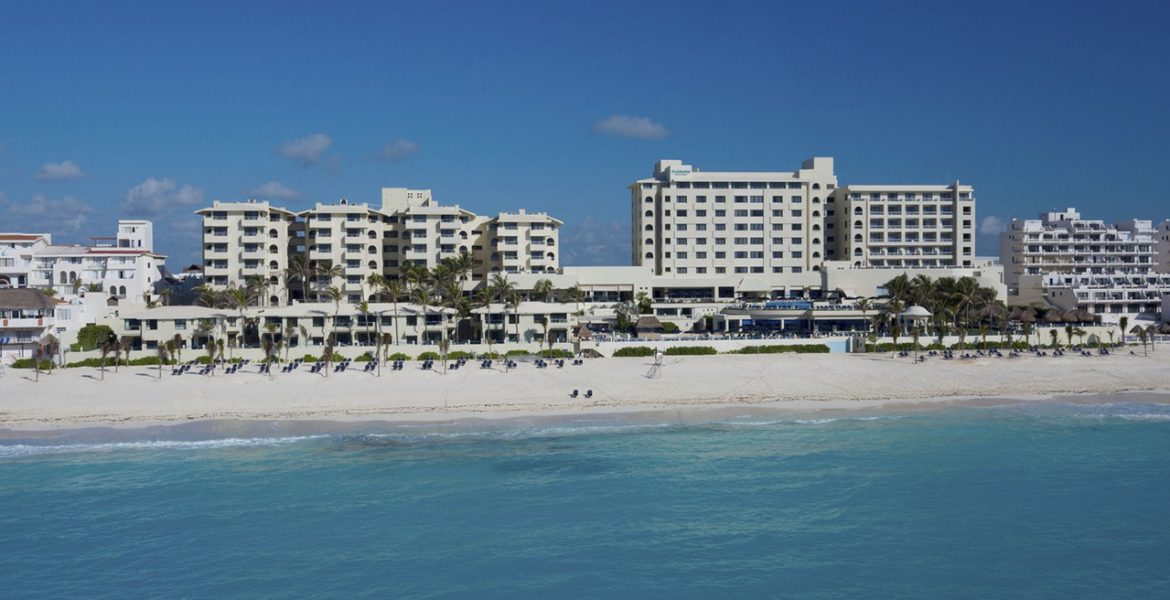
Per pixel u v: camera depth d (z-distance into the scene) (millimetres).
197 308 128875
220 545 57250
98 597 50219
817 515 62406
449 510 63125
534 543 57531
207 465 73375
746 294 173250
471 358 118438
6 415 86562
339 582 52094
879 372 109188
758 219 188875
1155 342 134250
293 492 66812
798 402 96125
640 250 190375
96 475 70812
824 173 194875
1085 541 57875
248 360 114188
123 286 168000
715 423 87750
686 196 187125
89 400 91562
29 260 166625
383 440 81000
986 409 94312
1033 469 72500
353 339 130625
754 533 59188
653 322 140250
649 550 56500
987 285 174750
